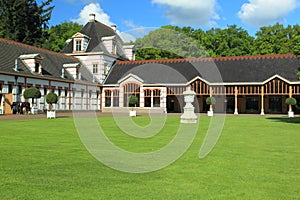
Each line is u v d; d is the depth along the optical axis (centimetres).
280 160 905
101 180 674
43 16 6141
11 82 3409
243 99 4716
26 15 5728
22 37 5725
